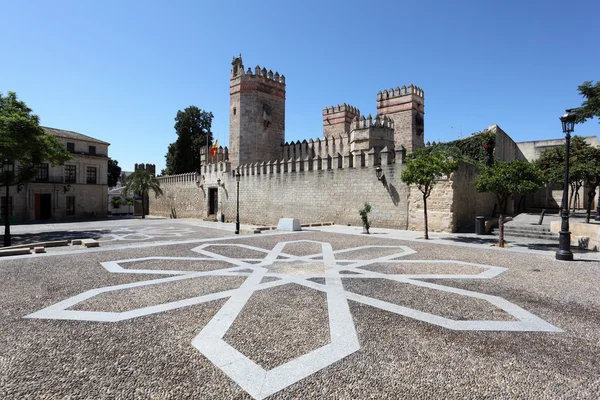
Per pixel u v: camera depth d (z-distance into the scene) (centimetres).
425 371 364
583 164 1514
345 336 455
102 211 4538
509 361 388
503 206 1278
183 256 1097
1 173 1706
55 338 449
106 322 507
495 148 2327
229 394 320
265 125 3769
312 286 716
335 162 2327
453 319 521
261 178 2933
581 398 315
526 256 1070
